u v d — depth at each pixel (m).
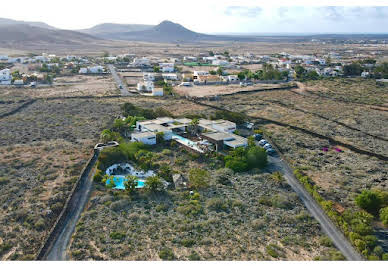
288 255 40.22
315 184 60.69
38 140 82.88
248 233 45.12
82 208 51.50
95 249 41.06
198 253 40.47
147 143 79.88
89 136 86.50
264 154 68.94
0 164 66.75
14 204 51.72
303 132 93.88
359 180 62.59
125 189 56.62
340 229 45.69
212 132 84.00
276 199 53.78
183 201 54.00
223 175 63.84
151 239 43.38
